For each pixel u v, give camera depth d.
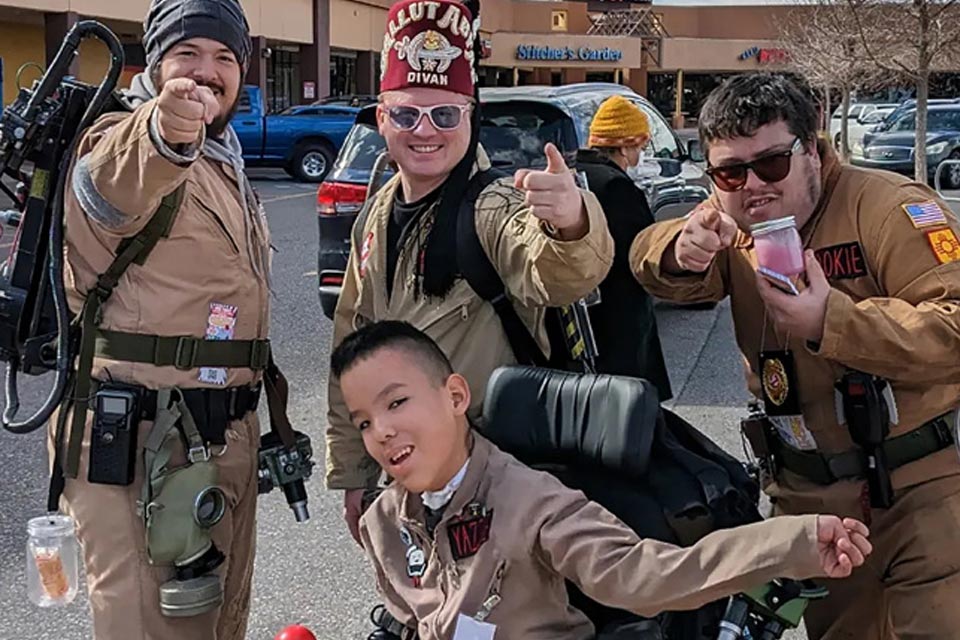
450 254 2.51
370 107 7.14
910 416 2.29
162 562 2.38
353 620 3.84
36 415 2.35
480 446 2.17
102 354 2.41
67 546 2.42
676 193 8.30
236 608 2.81
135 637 2.43
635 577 1.94
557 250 2.19
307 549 4.37
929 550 2.29
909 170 21.25
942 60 15.02
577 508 2.07
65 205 2.37
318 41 30.89
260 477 2.73
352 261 2.87
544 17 49.81
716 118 2.23
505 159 7.09
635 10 52.19
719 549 1.86
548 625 2.10
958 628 2.28
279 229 13.91
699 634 2.23
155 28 2.48
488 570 2.08
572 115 7.13
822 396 2.38
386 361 2.10
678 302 2.64
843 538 1.78
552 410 2.27
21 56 23.20
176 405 2.42
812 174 2.25
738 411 6.16
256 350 2.59
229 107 2.54
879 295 2.25
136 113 2.20
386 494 2.29
